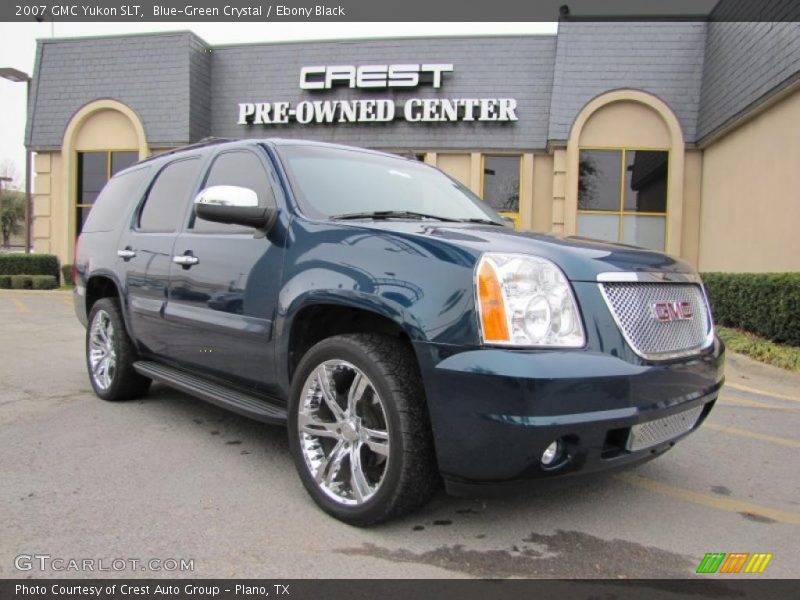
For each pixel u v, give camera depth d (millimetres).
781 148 9992
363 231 2967
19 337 8703
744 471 3760
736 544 2783
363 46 15820
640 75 13797
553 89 14070
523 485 2477
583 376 2393
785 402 5602
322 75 15836
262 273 3338
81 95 17156
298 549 2637
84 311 5340
